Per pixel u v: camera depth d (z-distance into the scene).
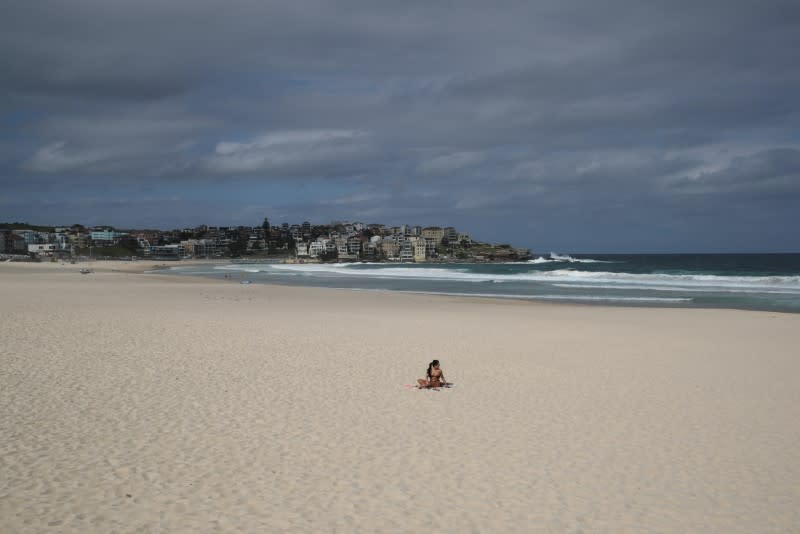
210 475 8.54
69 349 17.75
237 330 22.89
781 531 7.23
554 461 9.34
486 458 9.41
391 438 10.30
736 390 14.17
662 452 9.82
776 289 52.66
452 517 7.39
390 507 7.64
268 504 7.66
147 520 7.15
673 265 166.75
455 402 12.79
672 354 19.17
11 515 7.16
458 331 24.19
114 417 11.16
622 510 7.69
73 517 7.17
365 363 16.88
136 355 17.16
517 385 14.48
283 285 62.69
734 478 8.79
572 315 31.28
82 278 70.12
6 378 13.86
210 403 12.28
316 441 10.08
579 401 13.01
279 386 13.91
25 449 9.38
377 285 65.88
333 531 6.98
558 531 7.09
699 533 7.13
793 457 9.66
